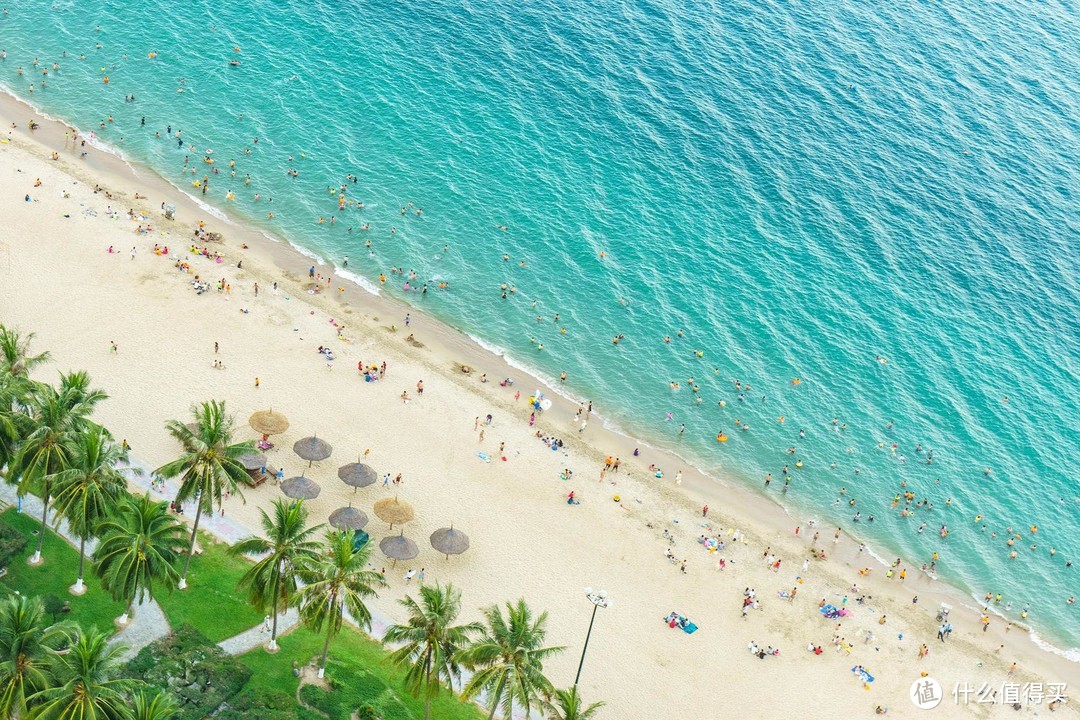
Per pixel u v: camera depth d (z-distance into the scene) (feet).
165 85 511.40
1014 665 317.63
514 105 535.19
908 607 332.39
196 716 226.58
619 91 556.92
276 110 506.89
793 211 497.87
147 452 309.01
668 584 314.14
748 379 411.95
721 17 640.17
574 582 305.73
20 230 397.19
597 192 489.26
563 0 629.51
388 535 304.09
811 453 387.34
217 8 572.51
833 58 618.85
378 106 519.60
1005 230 508.53
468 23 591.78
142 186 447.01
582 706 267.80
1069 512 382.42
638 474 360.48
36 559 259.39
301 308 396.16
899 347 436.35
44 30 536.83
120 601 252.62
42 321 354.95
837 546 352.69
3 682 190.19
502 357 402.52
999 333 451.53
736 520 352.08
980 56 645.92
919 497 377.91
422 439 345.72
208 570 272.31
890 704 290.76
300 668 249.14
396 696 249.55
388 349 387.34
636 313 432.25
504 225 462.60
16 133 460.96
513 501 330.34
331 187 467.52
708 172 511.81
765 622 309.01
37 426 239.71
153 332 362.12
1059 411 419.74
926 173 536.83
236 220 441.27
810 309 447.01
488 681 212.84
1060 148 571.69
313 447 319.27
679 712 273.95
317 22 572.92
